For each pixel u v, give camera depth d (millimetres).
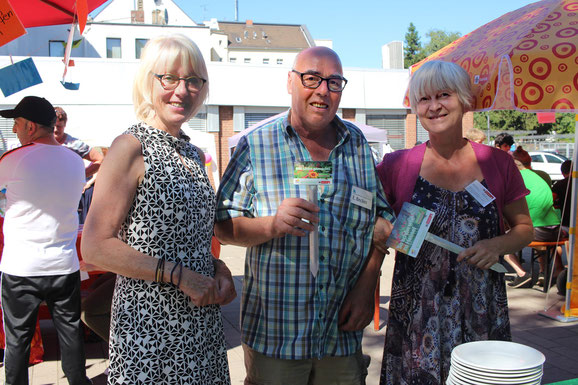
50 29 25297
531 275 6145
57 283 3078
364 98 19906
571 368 3742
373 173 2182
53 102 15492
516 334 4504
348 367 2098
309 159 2027
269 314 1999
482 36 2910
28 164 3023
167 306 1715
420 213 2115
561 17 2605
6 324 3053
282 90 18609
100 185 1652
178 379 1722
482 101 2506
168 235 1711
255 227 1911
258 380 2047
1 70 3324
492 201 2195
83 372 3186
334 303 2039
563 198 5883
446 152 2271
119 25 32156
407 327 2209
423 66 2193
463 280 2150
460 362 1366
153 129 1764
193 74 1783
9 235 3064
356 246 2074
